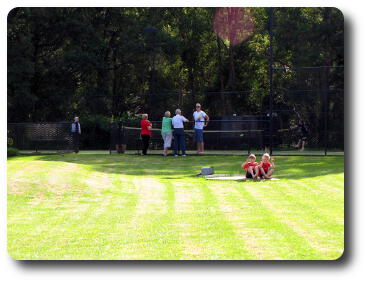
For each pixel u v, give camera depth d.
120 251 6.89
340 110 23.16
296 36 29.56
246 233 7.70
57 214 9.22
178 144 22.11
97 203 10.28
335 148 23.03
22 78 28.97
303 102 23.56
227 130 24.27
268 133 23.19
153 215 9.03
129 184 12.82
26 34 29.34
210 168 14.96
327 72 23.59
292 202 10.21
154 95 26.47
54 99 30.47
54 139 23.55
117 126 23.22
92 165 17.16
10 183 11.40
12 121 29.28
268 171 13.87
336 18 28.09
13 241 7.41
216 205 9.92
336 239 7.45
